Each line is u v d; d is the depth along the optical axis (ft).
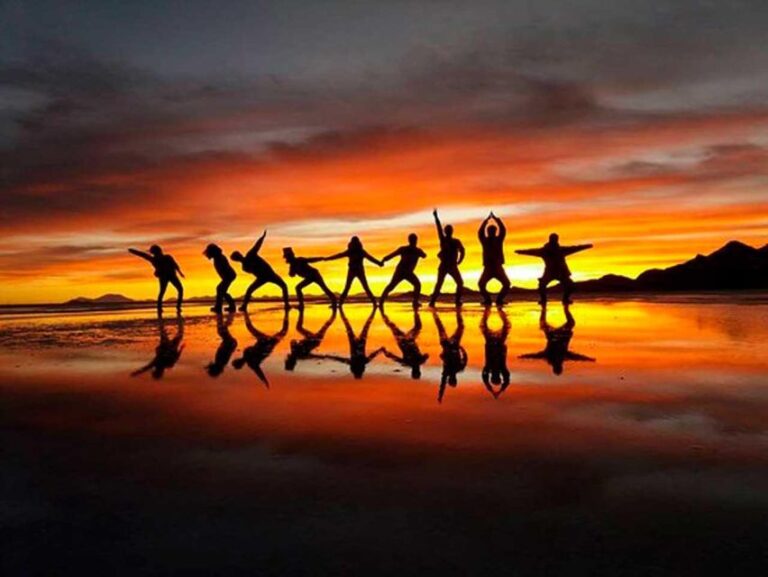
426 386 19.35
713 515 8.84
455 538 8.27
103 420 15.49
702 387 18.29
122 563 7.81
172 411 16.42
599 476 10.55
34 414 16.28
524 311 55.62
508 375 20.95
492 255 61.31
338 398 17.74
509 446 12.46
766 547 7.83
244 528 8.77
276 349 29.73
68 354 28.96
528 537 8.25
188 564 7.75
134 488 10.52
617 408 15.69
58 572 7.61
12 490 10.52
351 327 41.11
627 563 7.48
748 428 13.53
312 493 10.07
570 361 23.70
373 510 9.29
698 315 48.01
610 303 71.05
